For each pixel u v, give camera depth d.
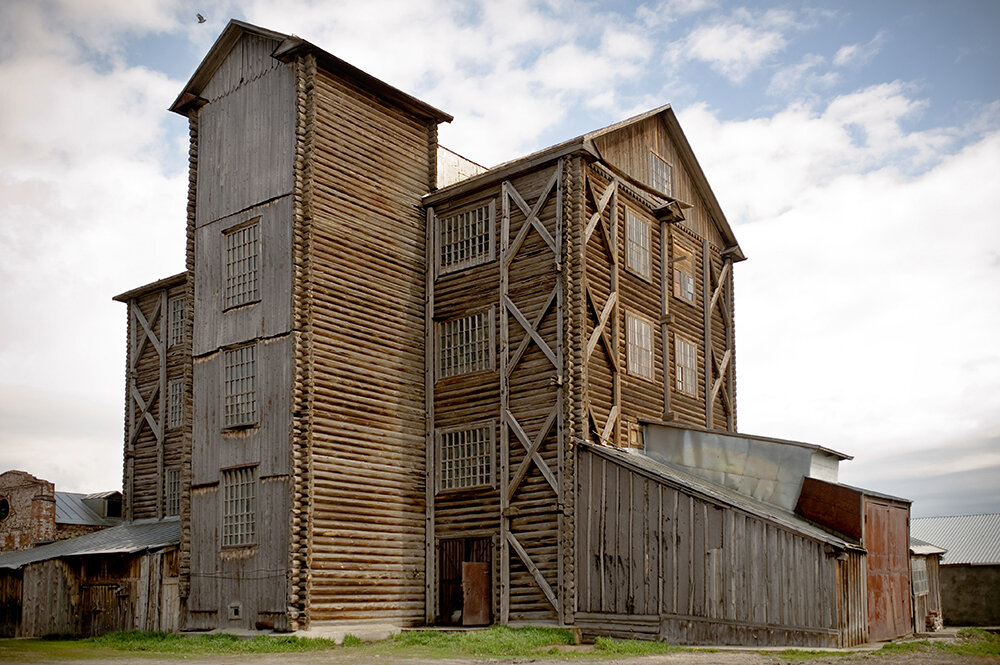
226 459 26.94
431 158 31.00
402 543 27.48
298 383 25.47
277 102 27.80
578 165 26.86
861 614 23.33
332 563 25.23
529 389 26.64
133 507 37.38
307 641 23.20
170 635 26.06
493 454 27.12
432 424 28.89
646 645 21.94
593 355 26.67
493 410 27.45
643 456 27.61
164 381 37.06
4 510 40.91
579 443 25.17
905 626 26.81
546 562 25.34
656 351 30.12
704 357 33.19
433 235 30.09
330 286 26.69
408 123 30.44
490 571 26.73
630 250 29.39
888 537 26.45
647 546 23.72
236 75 29.27
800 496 26.03
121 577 29.64
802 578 21.72
